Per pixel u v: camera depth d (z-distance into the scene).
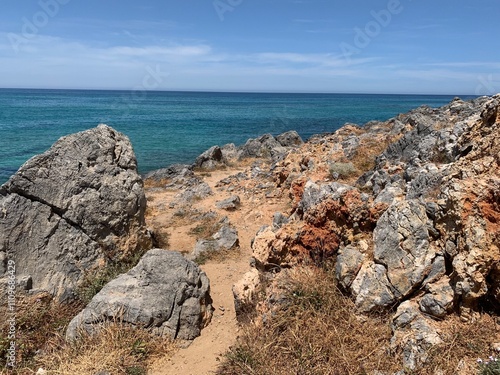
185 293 7.29
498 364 4.39
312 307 6.12
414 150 11.75
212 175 24.00
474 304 5.26
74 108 92.19
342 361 5.30
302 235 7.13
